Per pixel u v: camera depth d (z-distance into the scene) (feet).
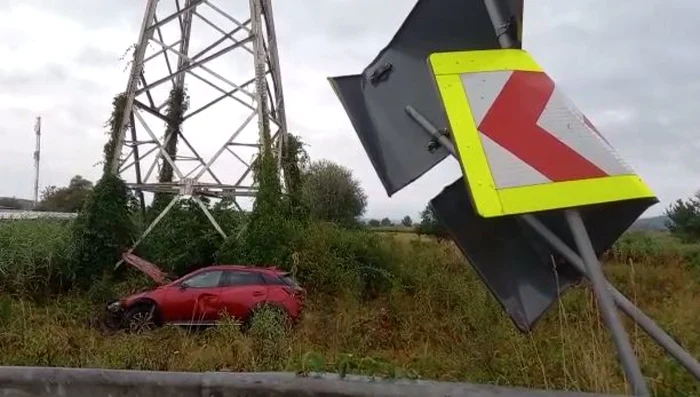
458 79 7.55
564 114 7.51
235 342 25.44
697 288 33.09
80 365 21.97
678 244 84.07
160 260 59.00
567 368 11.02
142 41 58.49
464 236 8.14
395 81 9.31
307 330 32.68
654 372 10.07
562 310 11.62
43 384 9.93
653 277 33.06
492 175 7.01
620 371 10.26
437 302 42.86
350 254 61.36
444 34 9.07
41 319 33.83
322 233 62.39
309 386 8.82
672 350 7.19
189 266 58.85
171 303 43.01
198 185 58.49
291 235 58.65
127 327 41.39
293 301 43.39
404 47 9.42
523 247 8.14
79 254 55.47
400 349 27.78
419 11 9.32
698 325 15.87
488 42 8.68
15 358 23.03
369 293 59.88
